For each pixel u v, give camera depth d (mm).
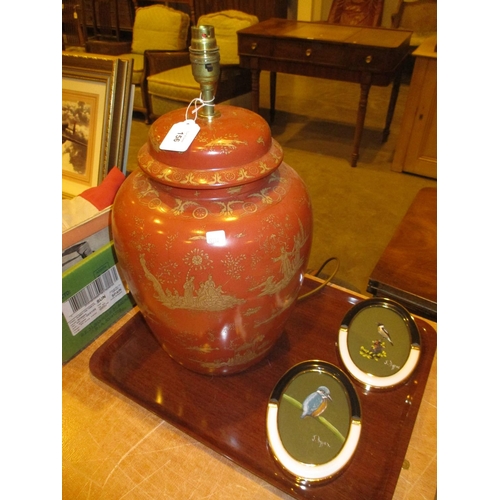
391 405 625
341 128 2924
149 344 729
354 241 1859
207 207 489
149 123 2928
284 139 2768
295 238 516
